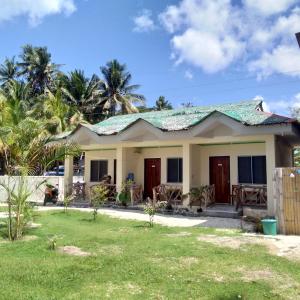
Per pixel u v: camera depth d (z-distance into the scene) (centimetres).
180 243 898
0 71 4562
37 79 4544
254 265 696
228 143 1664
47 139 1092
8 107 3006
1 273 638
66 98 4350
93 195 1695
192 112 1964
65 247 855
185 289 561
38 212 1526
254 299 523
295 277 625
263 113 1555
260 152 1595
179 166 1831
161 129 1584
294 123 1333
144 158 1952
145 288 566
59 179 2025
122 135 1706
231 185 1662
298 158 2506
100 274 634
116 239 950
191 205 1546
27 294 534
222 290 556
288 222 1027
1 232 1040
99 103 4416
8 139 1038
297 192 1020
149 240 938
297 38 1112
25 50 4591
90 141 1886
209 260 732
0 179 1902
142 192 1908
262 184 1580
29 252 805
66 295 530
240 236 995
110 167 2075
